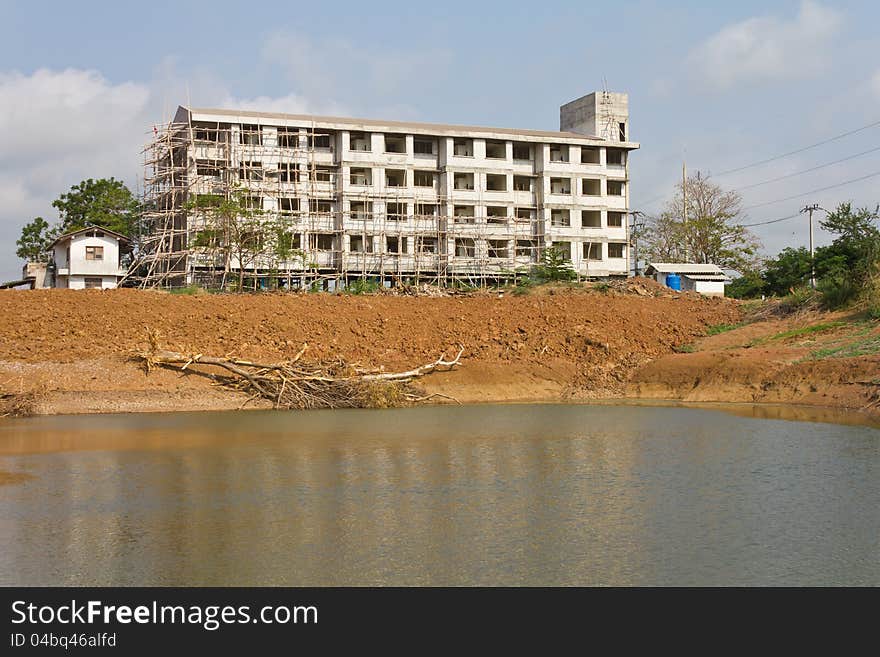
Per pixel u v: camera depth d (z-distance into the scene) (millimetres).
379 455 19953
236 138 64438
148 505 14867
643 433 23406
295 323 37031
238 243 57094
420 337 37812
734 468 17922
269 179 65688
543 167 74125
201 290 47281
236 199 59562
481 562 11734
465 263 70438
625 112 78625
